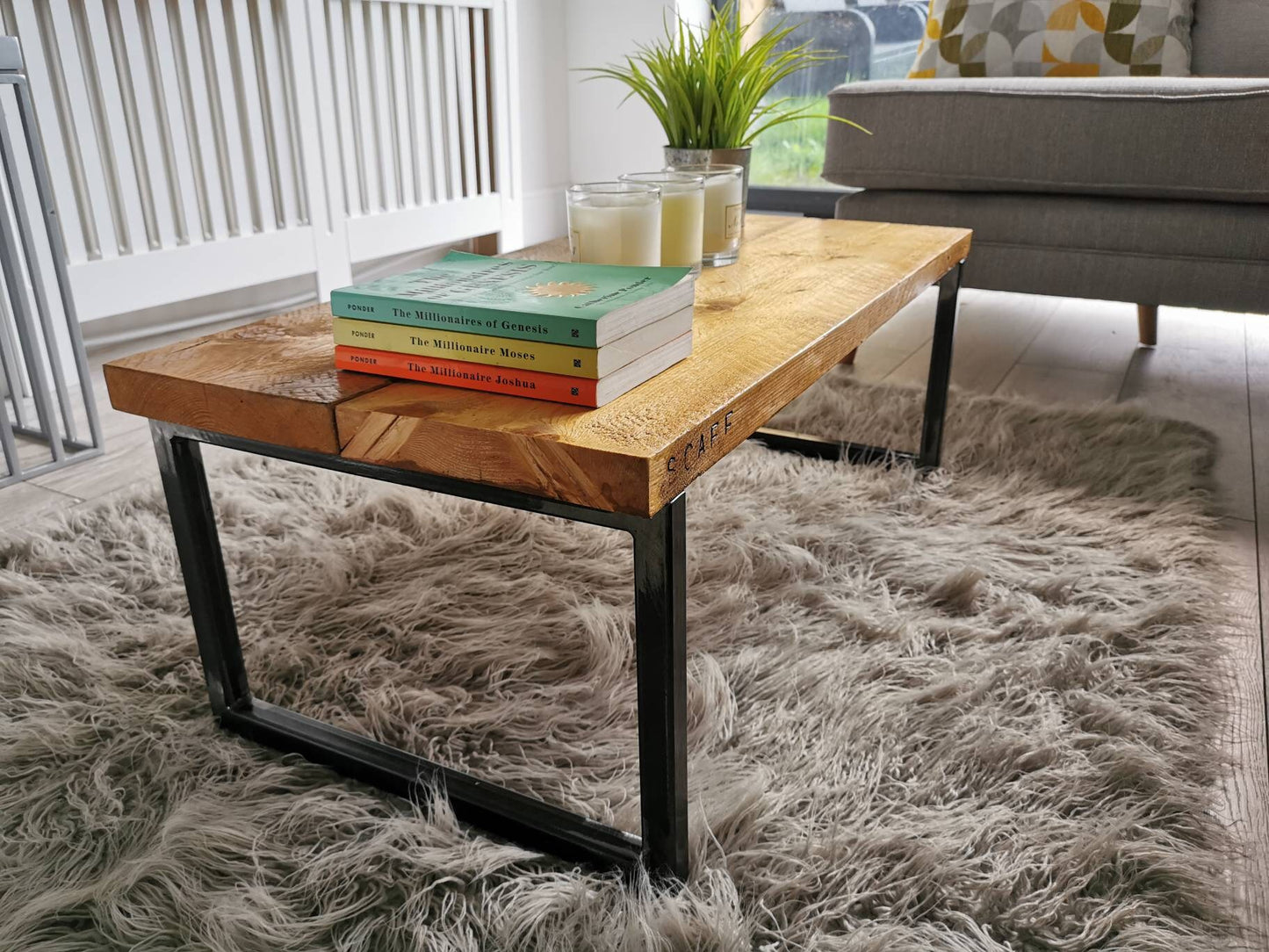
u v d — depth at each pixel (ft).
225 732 2.91
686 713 2.24
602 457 1.84
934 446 4.73
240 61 6.67
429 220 8.51
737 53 3.91
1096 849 2.38
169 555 3.90
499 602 3.56
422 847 2.44
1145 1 6.52
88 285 6.05
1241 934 2.19
